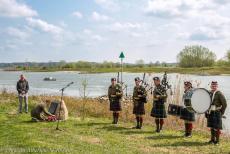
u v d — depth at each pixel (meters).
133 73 100.19
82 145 11.37
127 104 20.78
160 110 14.16
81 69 147.12
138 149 11.34
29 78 87.56
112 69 127.94
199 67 101.19
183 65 104.75
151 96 20.95
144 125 15.88
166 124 16.05
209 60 103.62
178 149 11.59
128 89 39.22
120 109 15.80
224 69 90.81
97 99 24.25
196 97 12.37
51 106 16.34
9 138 11.74
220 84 51.75
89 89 45.44
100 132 13.81
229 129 17.17
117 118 15.83
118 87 15.79
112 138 12.79
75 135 12.98
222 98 12.25
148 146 11.84
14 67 184.12
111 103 15.87
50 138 12.16
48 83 62.94
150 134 13.80
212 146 12.07
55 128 14.17
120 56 20.38
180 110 13.54
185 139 13.05
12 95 23.73
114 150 10.98
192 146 12.02
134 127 14.95
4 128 13.52
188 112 13.36
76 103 20.86
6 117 16.58
